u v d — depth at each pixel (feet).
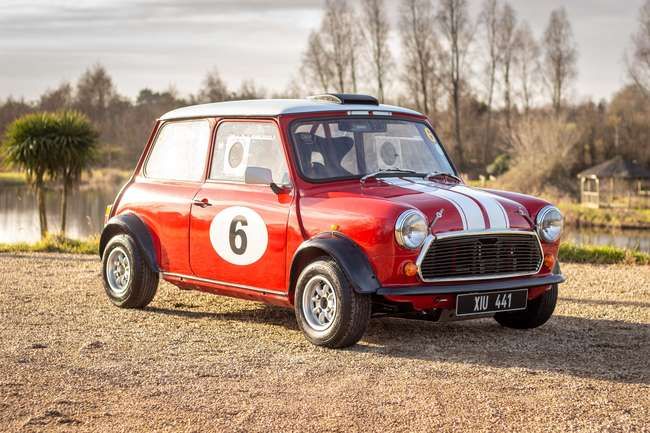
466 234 22.07
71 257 44.78
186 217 26.37
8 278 35.81
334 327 22.24
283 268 23.67
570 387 19.03
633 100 296.71
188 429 16.12
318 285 22.90
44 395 18.25
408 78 287.48
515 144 259.80
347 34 280.92
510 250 23.02
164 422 16.52
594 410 17.34
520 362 21.42
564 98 301.43
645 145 280.10
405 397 18.20
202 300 30.37
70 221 92.43
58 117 66.69
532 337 24.62
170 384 19.17
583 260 45.47
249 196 24.71
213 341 23.63
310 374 20.06
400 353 22.29
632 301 31.07
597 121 291.79
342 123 24.73
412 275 21.62
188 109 27.96
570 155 248.73
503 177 245.45
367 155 24.67
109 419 16.70
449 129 302.04
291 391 18.65
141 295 28.14
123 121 311.68
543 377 19.90
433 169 25.77
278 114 24.40
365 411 17.22
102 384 19.13
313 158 24.00
